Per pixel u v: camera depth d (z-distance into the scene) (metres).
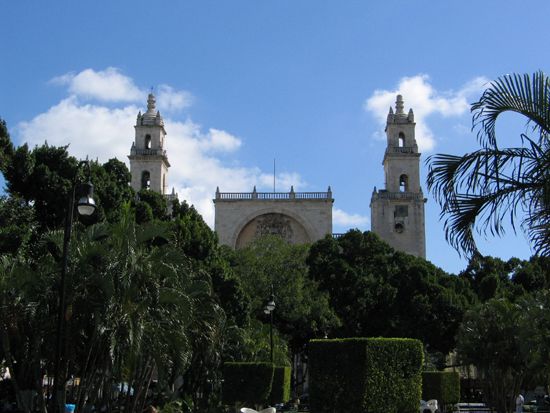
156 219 56.75
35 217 45.41
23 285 29.41
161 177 111.62
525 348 46.50
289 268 79.31
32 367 34.44
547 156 15.58
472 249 16.27
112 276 28.64
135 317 28.86
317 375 27.53
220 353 46.84
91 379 31.17
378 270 80.62
